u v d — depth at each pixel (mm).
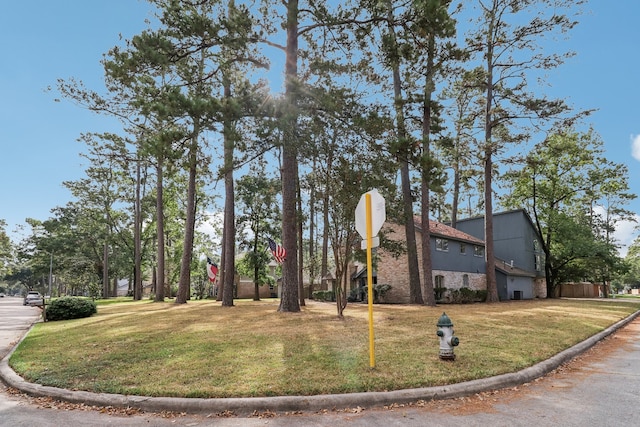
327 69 13570
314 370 6480
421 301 22656
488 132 26656
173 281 50156
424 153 13828
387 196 13805
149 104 12172
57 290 91938
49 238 50062
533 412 5074
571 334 10953
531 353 8078
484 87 26953
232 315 14828
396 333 10016
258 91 12922
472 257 32406
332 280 31078
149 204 42656
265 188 29812
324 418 4883
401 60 16500
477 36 25656
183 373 6465
